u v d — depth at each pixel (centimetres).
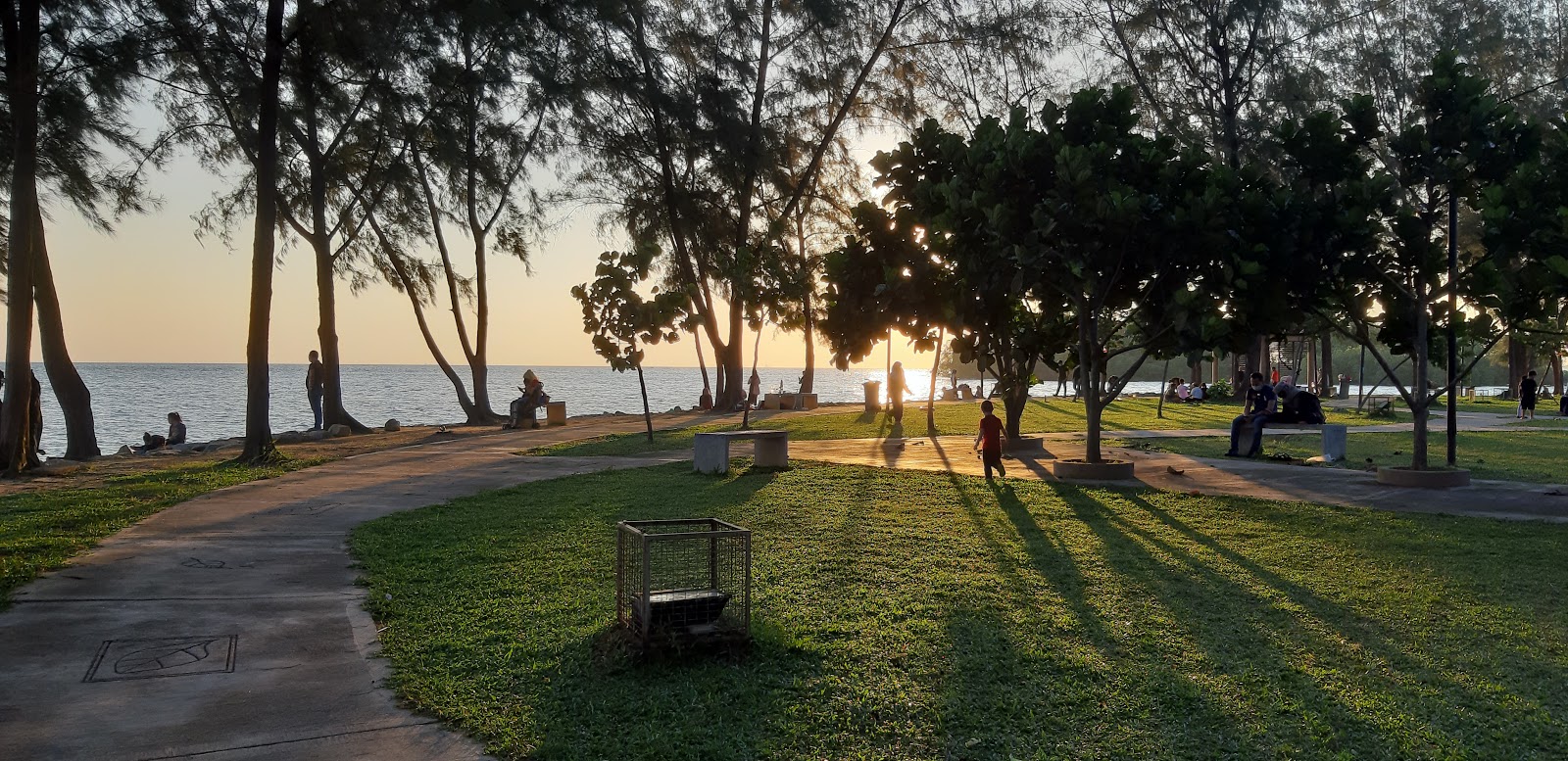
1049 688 588
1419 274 1433
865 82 3775
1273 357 6138
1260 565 928
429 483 1580
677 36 3444
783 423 3017
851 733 520
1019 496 1391
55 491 1477
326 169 3023
